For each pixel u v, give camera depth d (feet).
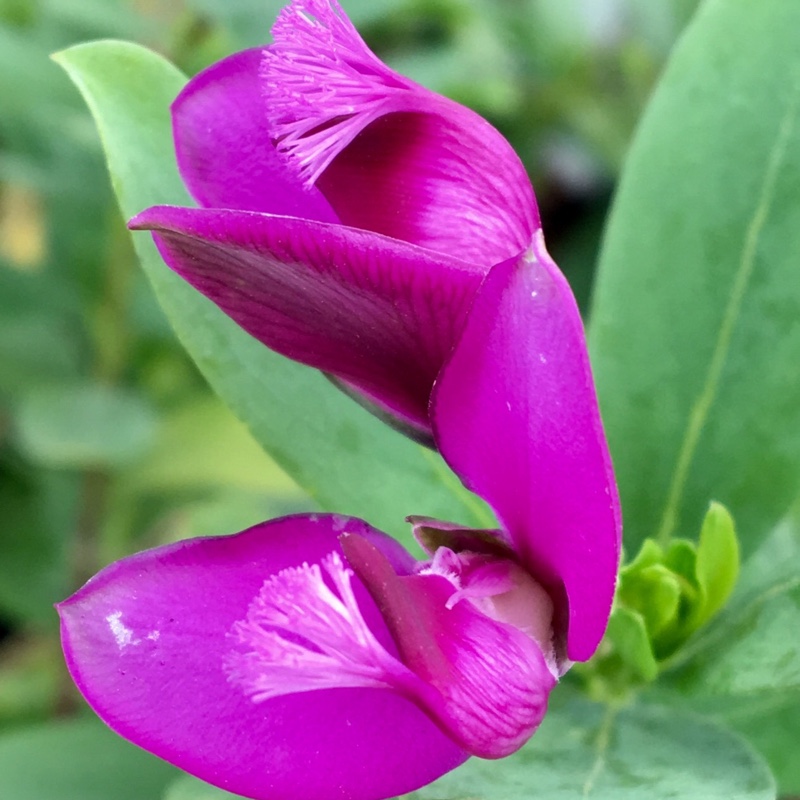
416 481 0.32
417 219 0.26
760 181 0.33
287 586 0.25
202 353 0.32
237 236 0.24
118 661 0.26
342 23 0.26
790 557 0.32
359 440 0.32
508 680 0.25
